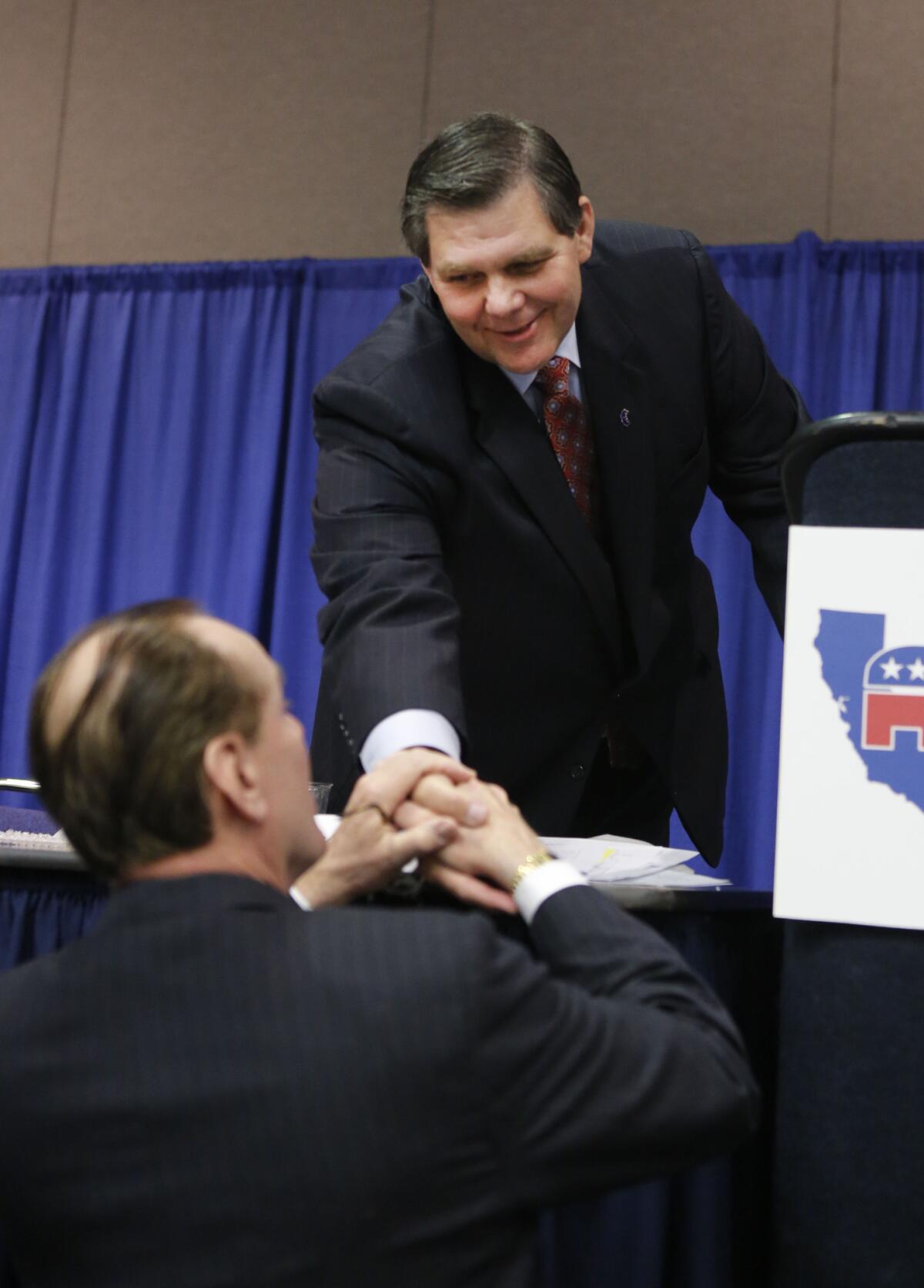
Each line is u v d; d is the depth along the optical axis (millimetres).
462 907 1048
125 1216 749
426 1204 744
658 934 1006
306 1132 743
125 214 4484
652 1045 810
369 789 1038
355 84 4355
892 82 3998
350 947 787
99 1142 762
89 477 4371
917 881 958
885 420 996
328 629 1348
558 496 1506
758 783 3668
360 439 1461
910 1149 957
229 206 4422
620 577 1550
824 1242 975
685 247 1690
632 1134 782
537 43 4207
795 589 994
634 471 1543
